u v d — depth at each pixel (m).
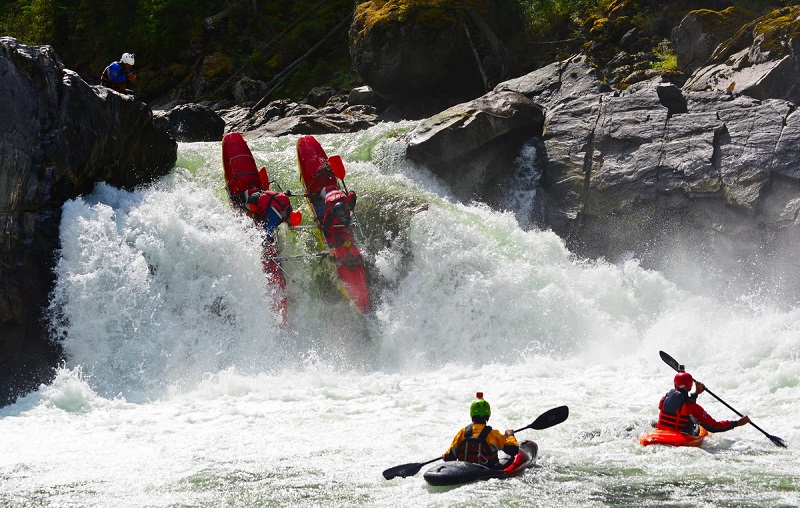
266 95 112.25
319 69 115.06
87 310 48.34
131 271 49.44
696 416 33.38
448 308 52.41
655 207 60.59
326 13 125.50
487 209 64.56
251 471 31.30
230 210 57.25
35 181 47.81
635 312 53.38
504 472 29.31
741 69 67.19
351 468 31.38
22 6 154.25
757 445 32.66
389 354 52.34
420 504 27.20
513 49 92.00
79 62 143.62
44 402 42.84
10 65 46.94
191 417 39.81
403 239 55.09
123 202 54.00
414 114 89.94
